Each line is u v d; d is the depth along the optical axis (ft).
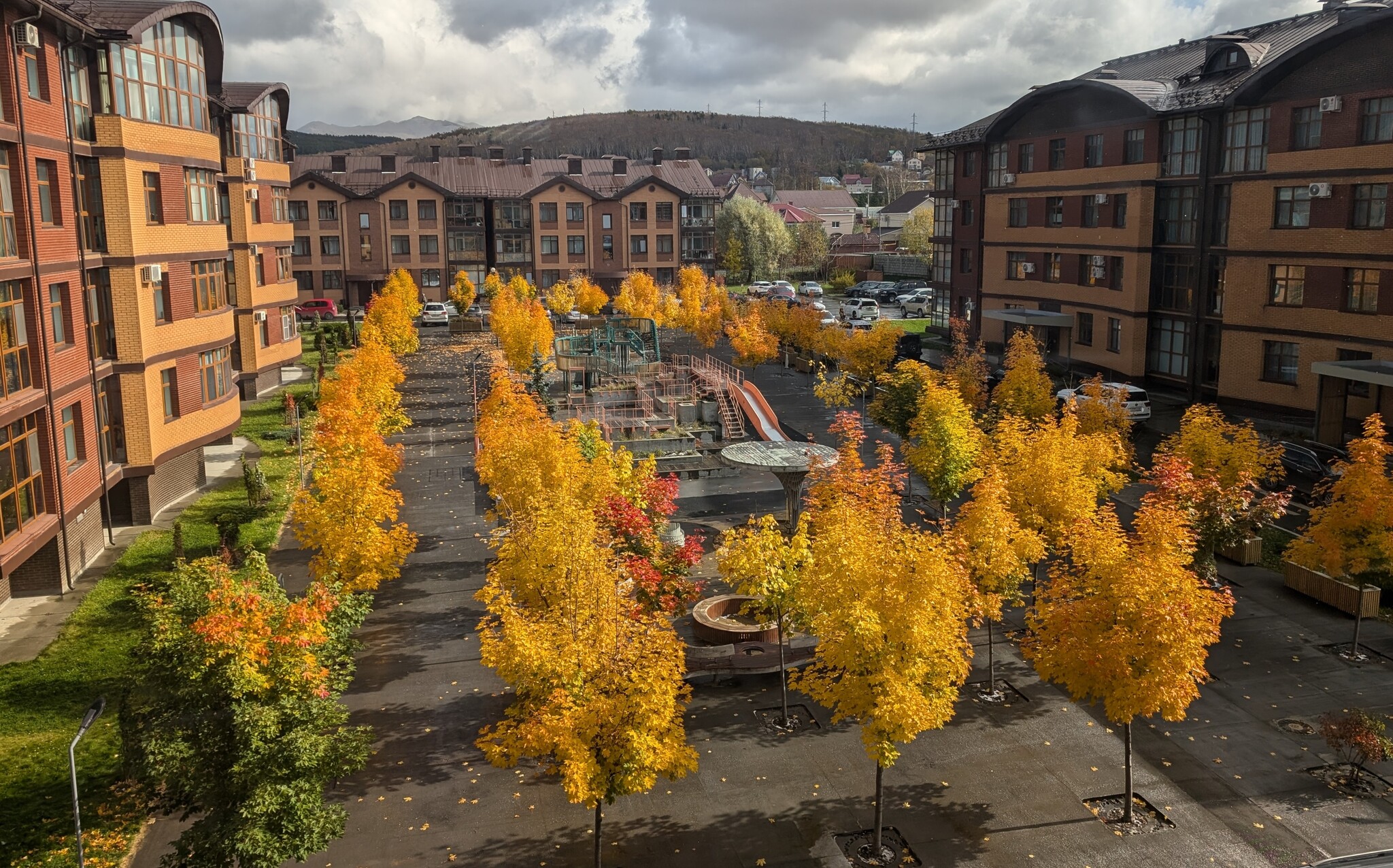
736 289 360.07
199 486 112.88
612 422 134.00
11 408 73.97
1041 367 127.13
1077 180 177.17
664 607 65.87
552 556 59.26
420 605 81.92
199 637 40.81
